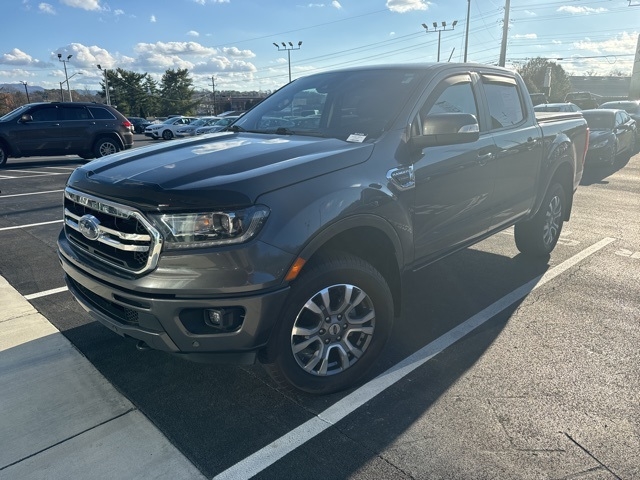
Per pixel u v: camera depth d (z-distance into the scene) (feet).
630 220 24.12
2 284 15.67
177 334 8.16
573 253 18.74
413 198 10.69
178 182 8.29
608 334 12.30
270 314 8.29
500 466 7.91
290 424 8.97
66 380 10.27
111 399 9.65
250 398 9.75
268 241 8.08
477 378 10.38
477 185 12.79
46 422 8.95
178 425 8.93
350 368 9.91
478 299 14.47
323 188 8.86
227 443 8.47
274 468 7.91
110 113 50.72
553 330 12.53
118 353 11.35
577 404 9.49
